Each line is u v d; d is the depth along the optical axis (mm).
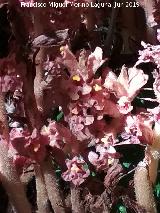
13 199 155
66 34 135
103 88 149
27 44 140
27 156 144
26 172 159
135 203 159
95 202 158
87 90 145
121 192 160
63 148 151
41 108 154
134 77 151
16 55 138
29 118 148
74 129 147
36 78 151
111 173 154
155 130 151
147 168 155
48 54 146
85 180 159
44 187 156
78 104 147
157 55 150
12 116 151
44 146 145
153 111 149
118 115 151
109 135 151
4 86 137
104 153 149
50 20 138
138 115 152
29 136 141
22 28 140
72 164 147
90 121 146
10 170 149
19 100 152
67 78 148
